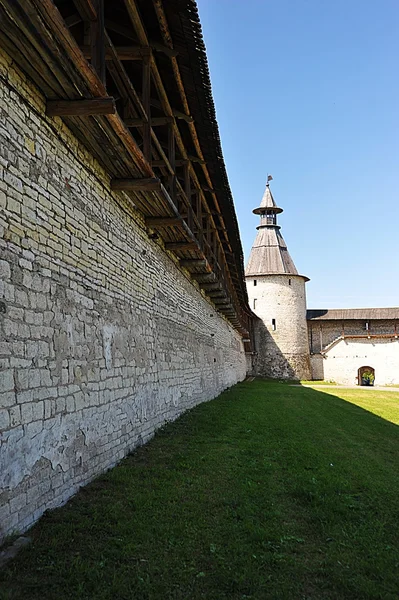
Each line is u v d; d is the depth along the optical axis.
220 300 14.45
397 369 30.75
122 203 5.80
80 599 2.54
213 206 10.30
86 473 4.39
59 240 4.04
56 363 3.88
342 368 32.03
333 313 38.31
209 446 6.25
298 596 2.67
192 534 3.40
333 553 3.19
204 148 7.24
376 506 4.18
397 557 3.15
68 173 4.26
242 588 2.72
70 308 4.21
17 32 2.91
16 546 3.03
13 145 3.36
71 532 3.29
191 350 10.56
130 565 2.92
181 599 2.59
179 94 5.87
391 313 37.31
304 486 4.61
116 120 3.94
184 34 4.66
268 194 37.75
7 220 3.25
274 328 34.94
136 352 6.18
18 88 3.42
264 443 6.65
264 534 3.41
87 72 3.27
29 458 3.39
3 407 3.09
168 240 7.86
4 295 3.17
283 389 19.98
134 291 6.22
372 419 10.77
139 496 4.09
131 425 5.83
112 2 4.66
